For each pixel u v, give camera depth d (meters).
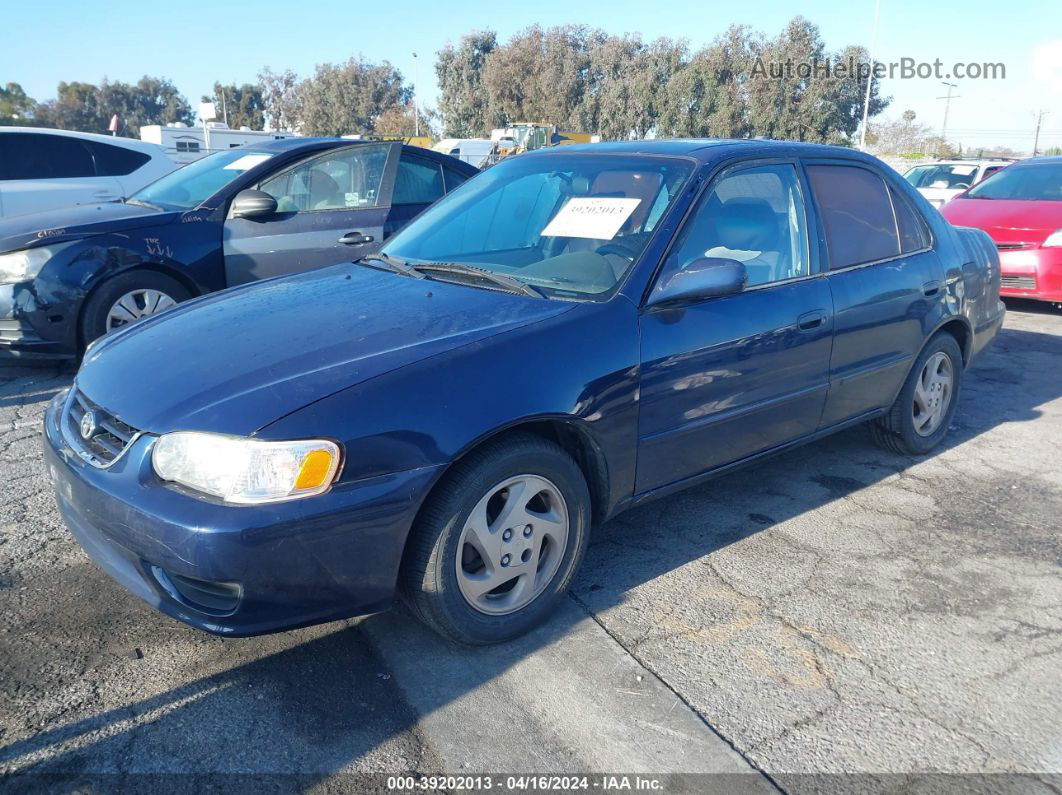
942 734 2.41
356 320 2.89
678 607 3.05
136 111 59.28
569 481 2.84
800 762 2.29
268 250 5.99
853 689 2.60
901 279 4.07
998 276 5.02
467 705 2.50
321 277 3.58
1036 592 3.19
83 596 3.05
